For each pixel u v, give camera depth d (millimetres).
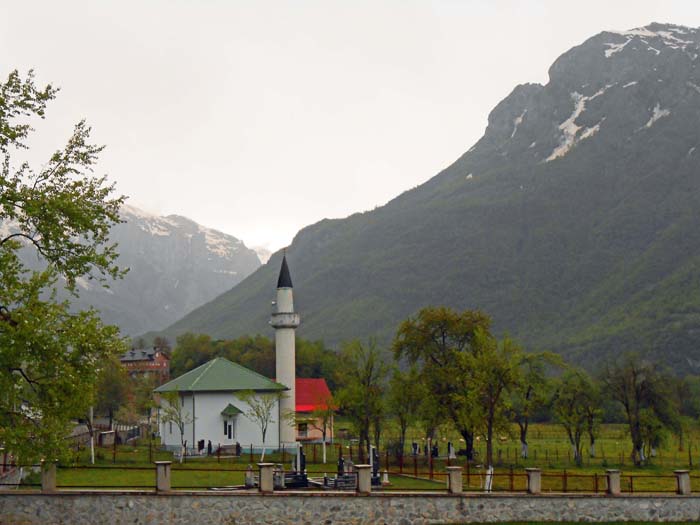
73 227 37094
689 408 125562
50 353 34875
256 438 86562
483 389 69812
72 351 35469
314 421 93750
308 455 82938
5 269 35250
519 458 89312
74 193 37469
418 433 124562
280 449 86938
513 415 80688
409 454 86688
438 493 43719
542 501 45188
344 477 50562
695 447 112000
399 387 83062
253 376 88812
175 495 40219
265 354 181250
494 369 66375
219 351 189375
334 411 90188
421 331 87312
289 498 41469
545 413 147125
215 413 85812
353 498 42281
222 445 85438
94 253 37719
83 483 51844
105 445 89688
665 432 89000
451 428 84250
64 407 35250
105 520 39406
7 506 38844
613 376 95625
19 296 35344
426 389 81750
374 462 57500
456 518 43781
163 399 87625
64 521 39094
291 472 51750
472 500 44125
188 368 186500
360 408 79188
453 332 86062
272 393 87000
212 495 40594
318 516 41719
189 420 85125
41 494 39125
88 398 36125
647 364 94188
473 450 90312
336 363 165500
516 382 68062
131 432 106125
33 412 35625
